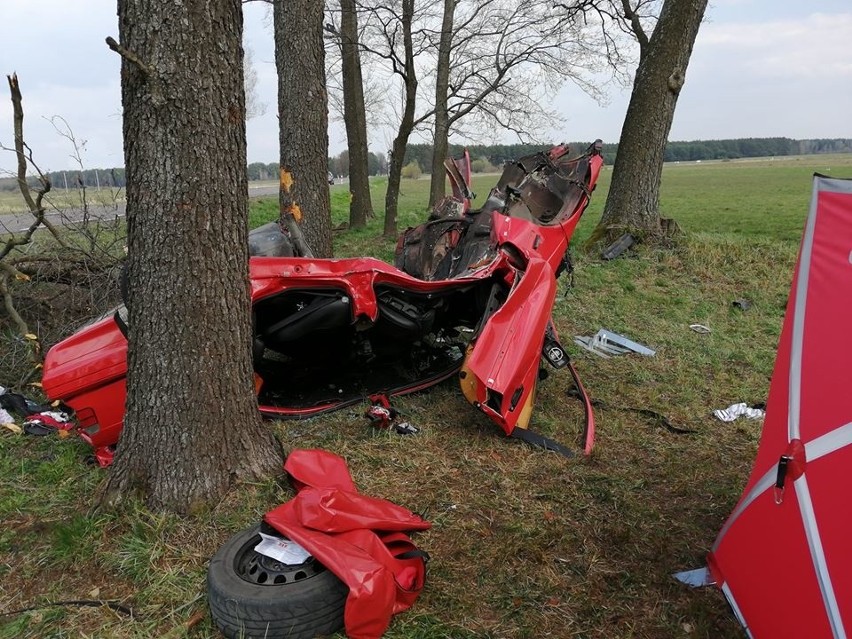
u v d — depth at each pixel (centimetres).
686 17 958
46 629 261
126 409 336
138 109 296
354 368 512
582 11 1356
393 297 460
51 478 378
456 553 310
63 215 654
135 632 258
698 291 846
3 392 484
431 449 420
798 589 217
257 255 490
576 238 1235
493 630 262
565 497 362
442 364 558
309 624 244
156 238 308
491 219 582
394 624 261
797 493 224
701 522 343
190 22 289
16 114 486
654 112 999
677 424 468
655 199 1035
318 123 785
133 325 323
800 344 234
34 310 613
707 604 279
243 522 319
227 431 335
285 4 757
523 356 426
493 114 1755
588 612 274
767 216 2341
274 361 505
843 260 218
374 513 290
